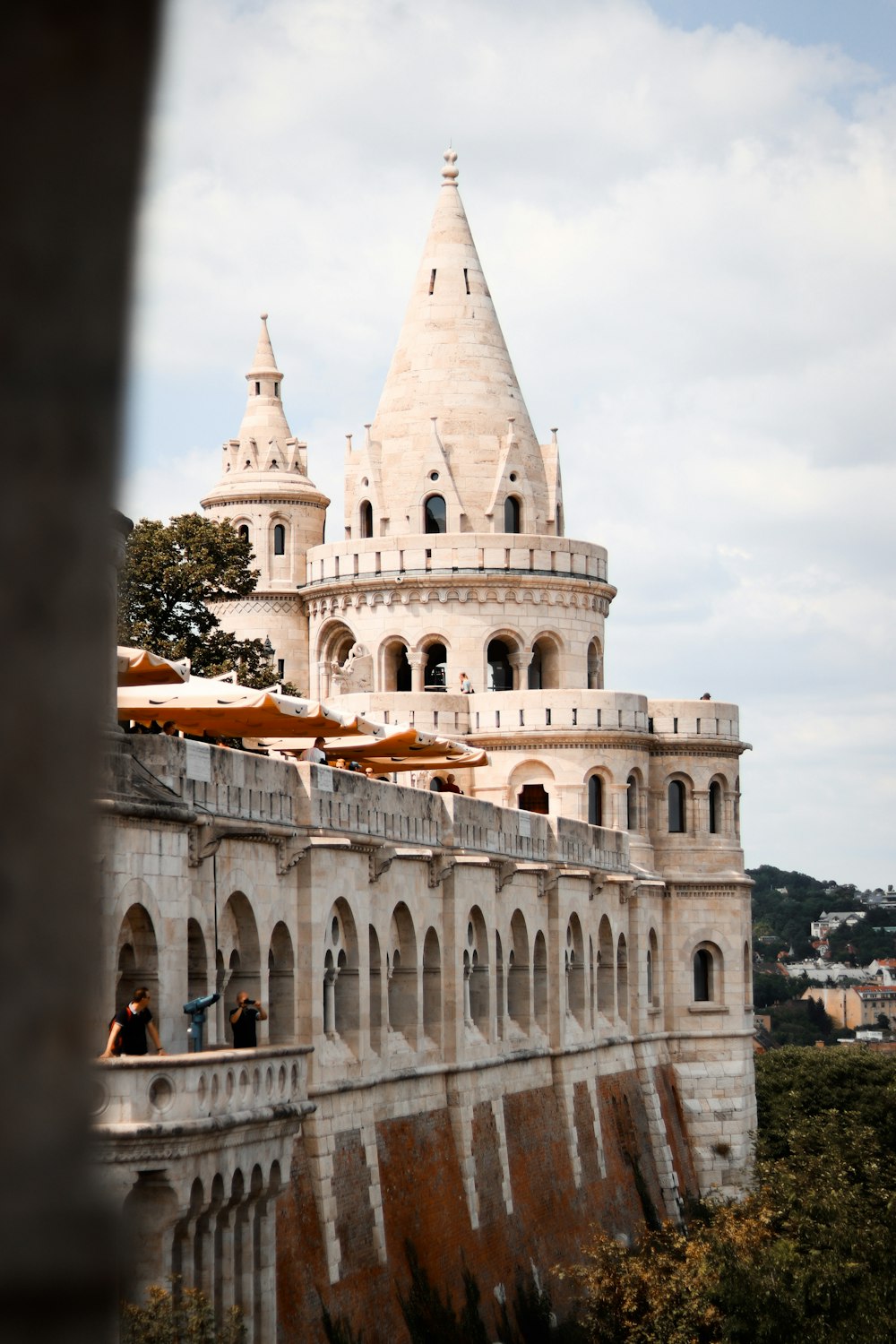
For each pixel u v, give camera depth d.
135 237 6.20
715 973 108.06
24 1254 6.00
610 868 92.38
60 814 6.09
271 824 50.22
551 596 112.19
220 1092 38.69
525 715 104.62
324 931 54.03
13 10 6.01
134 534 96.12
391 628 111.62
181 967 42.62
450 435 114.44
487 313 117.06
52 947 6.06
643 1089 97.31
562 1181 78.25
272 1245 43.25
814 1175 88.38
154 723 54.91
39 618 6.10
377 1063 58.75
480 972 71.56
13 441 6.07
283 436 133.00
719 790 110.25
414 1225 59.38
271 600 127.06
